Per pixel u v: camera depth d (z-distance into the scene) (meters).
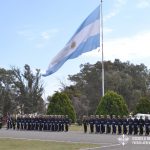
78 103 87.31
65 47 40.69
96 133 39.28
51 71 40.28
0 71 95.75
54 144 26.62
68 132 41.84
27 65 94.00
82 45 40.69
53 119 44.44
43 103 94.00
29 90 92.81
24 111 91.44
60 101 58.75
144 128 36.69
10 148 24.12
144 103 63.44
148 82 106.88
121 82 94.56
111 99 50.66
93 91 96.00
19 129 47.59
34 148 24.03
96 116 40.75
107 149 22.83
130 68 106.31
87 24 41.06
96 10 41.44
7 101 91.19
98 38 41.28
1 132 41.94
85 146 24.97
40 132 41.88
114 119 38.53
